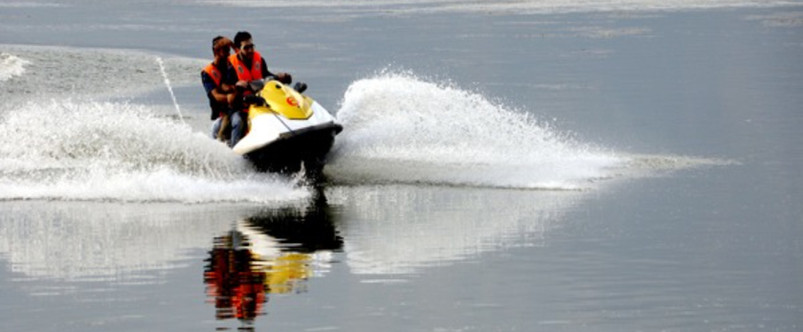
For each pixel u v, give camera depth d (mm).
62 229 22516
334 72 52062
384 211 24156
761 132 34719
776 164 29312
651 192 25844
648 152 31422
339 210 24281
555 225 22531
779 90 45000
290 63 56312
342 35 72875
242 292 17828
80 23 84375
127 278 18719
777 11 88875
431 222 22969
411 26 79125
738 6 94625
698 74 50875
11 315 16750
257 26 80750
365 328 15977
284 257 20094
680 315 16484
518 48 63625
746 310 16703
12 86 44875
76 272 19125
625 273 18766
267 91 27531
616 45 65000
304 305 17078
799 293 17516
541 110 39844
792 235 21391
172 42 67562
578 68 53719
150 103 41656
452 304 17094
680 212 23609
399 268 19250
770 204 24344
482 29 76062
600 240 21125
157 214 23969
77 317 16594
